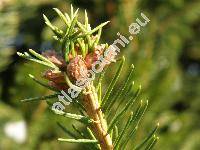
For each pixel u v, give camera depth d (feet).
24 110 0.84
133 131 0.44
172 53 1.12
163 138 0.87
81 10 1.22
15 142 0.86
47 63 0.41
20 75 0.81
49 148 0.85
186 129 0.94
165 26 1.25
